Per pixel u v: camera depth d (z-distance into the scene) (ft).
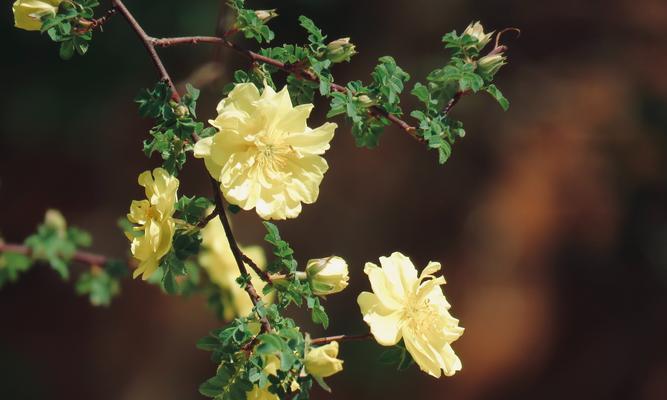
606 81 31.04
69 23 8.14
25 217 28.40
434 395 29.58
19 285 28.68
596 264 31.19
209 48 26.53
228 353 7.29
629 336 31.42
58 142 27.99
